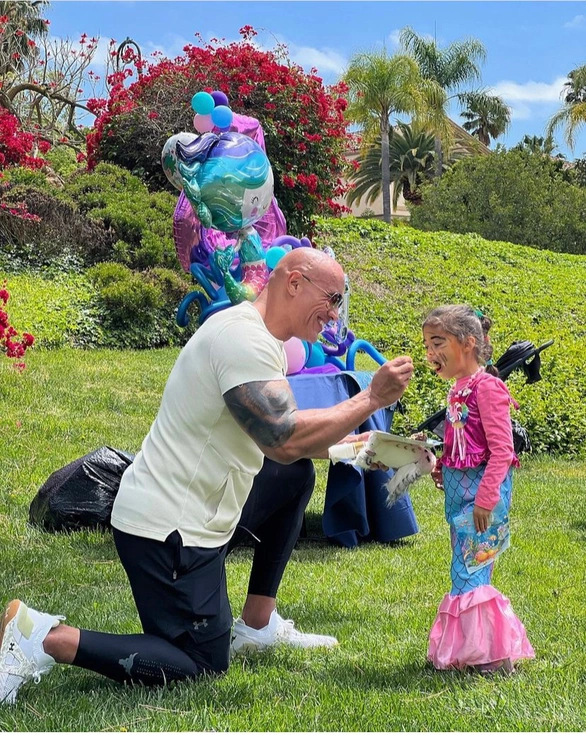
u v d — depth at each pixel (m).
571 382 9.49
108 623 3.65
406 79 27.39
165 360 10.62
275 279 2.99
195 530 2.90
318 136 14.11
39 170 14.04
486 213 25.27
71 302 11.24
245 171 4.61
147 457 2.97
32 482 5.99
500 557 5.05
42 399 8.09
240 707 2.83
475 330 3.37
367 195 41.47
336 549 5.24
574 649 3.56
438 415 3.80
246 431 2.84
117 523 2.94
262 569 3.46
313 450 2.82
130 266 12.34
